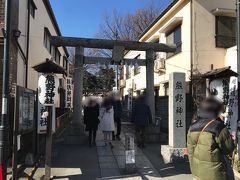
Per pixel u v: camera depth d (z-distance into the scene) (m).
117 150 11.36
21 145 9.44
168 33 19.03
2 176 6.64
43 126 9.70
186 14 16.30
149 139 12.98
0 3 9.95
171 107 10.02
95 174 8.53
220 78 8.62
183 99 9.93
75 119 12.61
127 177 8.28
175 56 17.78
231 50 15.35
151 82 13.66
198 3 15.84
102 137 14.27
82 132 12.44
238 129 7.85
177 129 9.80
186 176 8.31
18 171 8.12
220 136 4.52
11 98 9.73
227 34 16.09
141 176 8.35
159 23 20.55
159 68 19.73
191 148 4.80
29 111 8.47
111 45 12.92
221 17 16.05
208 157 4.52
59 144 12.32
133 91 27.86
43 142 10.73
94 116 11.86
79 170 8.88
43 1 18.25
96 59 13.15
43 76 7.98
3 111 7.00
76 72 12.77
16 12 11.12
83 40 12.70
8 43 7.17
